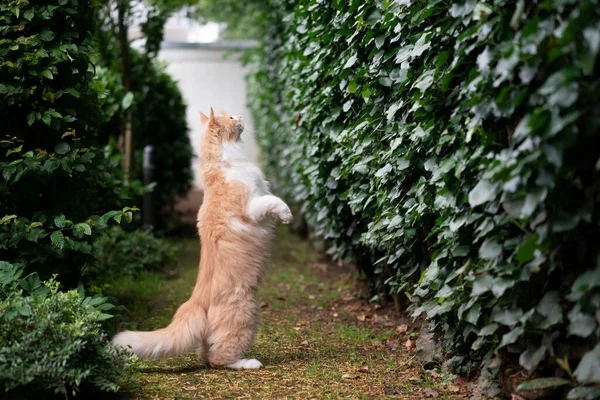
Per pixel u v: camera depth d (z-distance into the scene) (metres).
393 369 3.70
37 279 3.61
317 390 3.35
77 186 4.42
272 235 4.06
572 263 2.47
